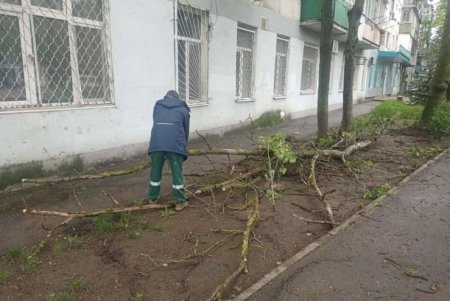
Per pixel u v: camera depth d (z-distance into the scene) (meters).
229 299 3.18
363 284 3.41
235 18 10.30
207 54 9.44
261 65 12.05
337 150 7.24
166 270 3.62
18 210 4.99
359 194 5.86
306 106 16.12
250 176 6.08
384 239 4.32
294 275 3.53
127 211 4.76
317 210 5.15
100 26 6.74
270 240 4.28
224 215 4.94
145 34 7.52
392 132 11.20
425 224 4.77
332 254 3.95
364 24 18.50
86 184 6.11
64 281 3.40
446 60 10.73
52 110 6.09
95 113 6.79
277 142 6.30
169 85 8.30
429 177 6.86
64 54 6.27
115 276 3.50
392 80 36.19
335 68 18.86
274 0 12.27
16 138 5.68
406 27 39.34
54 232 4.34
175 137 4.90
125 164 7.26
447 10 10.51
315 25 14.14
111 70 6.98
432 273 3.62
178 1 8.27
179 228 4.52
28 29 5.69
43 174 6.09
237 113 11.20
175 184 4.98
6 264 3.66
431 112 11.02
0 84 5.55
